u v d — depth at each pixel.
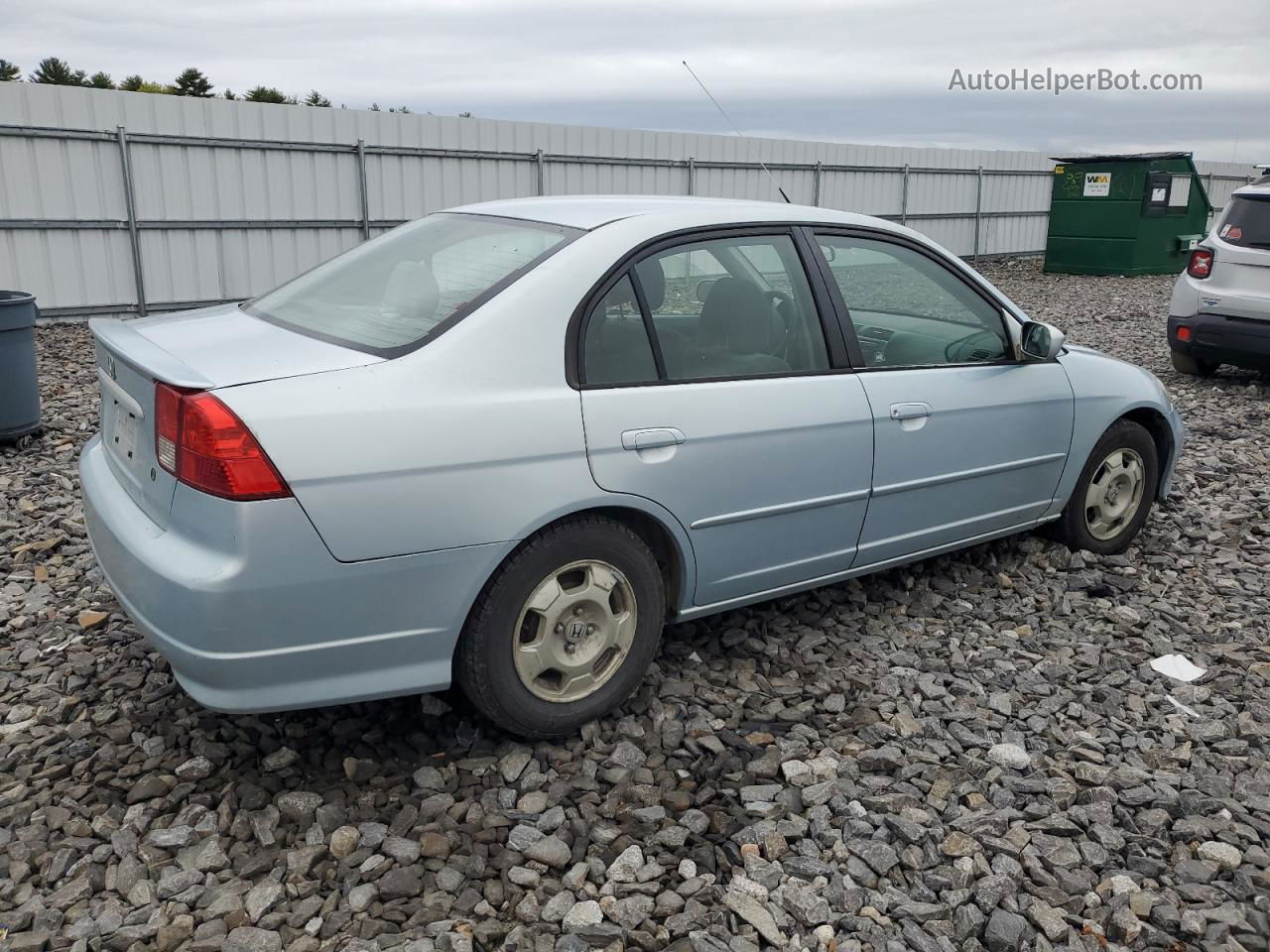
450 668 2.94
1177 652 3.99
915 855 2.70
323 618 2.65
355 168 15.28
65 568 4.48
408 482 2.68
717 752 3.16
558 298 3.01
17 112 12.33
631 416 3.08
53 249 12.85
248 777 2.95
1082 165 21.39
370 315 3.09
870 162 22.58
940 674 3.73
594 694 3.19
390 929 2.39
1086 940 2.44
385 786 2.94
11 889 2.50
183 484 2.60
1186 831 2.81
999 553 4.87
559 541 2.98
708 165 19.58
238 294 14.53
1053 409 4.35
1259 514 5.69
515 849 2.68
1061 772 3.12
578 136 17.62
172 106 13.43
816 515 3.61
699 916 2.45
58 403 7.89
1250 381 9.79
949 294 4.09
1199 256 9.16
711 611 3.53
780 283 3.57
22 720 3.25
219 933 2.37
